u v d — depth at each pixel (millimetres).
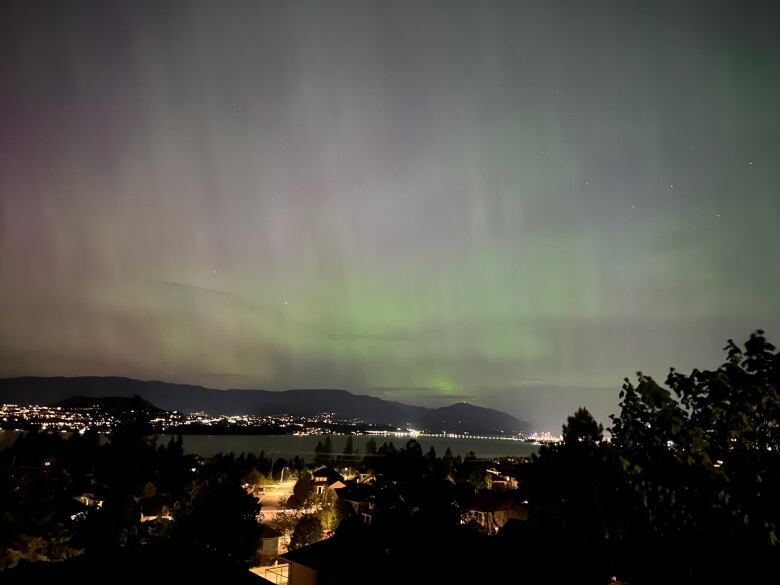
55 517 24016
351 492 52562
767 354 6574
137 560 12625
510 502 38781
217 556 13922
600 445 8016
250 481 70062
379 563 21234
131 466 31719
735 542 6082
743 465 6320
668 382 7246
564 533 8875
